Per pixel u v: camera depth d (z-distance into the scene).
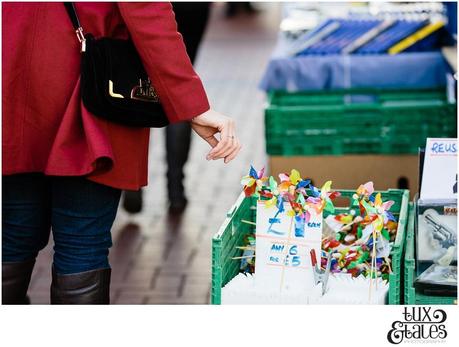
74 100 2.76
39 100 2.80
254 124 8.21
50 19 2.77
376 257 2.96
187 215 5.87
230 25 14.59
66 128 2.76
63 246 2.90
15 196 2.94
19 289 3.04
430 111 5.01
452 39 5.26
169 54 2.76
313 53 5.40
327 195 2.80
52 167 2.75
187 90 2.79
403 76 5.21
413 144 5.06
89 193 2.86
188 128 5.91
